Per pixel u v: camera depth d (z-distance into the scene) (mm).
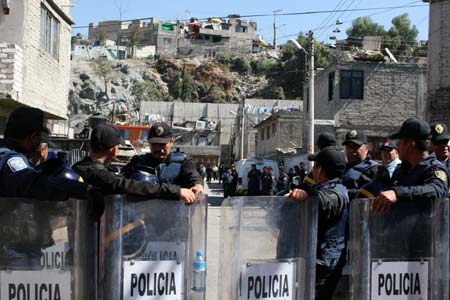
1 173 3242
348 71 29125
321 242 3996
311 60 21250
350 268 3707
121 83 109875
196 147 59812
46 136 3645
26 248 3205
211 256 9258
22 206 3197
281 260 3656
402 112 29266
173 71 122312
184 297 3496
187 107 79875
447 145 5426
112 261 3312
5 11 13188
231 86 121375
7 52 12883
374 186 4090
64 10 16469
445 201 3738
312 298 3707
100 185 3477
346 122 29031
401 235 3680
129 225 3367
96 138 3881
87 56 119875
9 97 12727
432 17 21125
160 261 3438
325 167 4164
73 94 101375
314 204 3738
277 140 37938
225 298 3656
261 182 22609
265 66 124062
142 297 3385
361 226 3605
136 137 34781
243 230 3598
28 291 3211
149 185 3396
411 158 4062
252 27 139125
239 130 55531
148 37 133625
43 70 14836
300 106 72875
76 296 3279
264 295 3617
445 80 20703
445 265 3748
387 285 3646
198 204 3543
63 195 3209
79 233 3287
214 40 135875
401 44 61719
